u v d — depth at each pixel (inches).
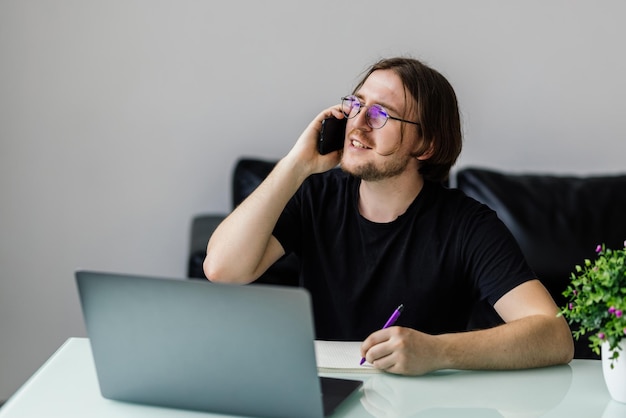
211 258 83.7
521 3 131.8
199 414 60.1
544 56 133.1
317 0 131.0
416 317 84.4
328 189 88.7
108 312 59.4
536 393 64.4
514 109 134.3
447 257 84.0
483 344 68.6
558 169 135.9
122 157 133.6
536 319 72.7
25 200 133.6
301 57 132.3
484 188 122.3
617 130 135.2
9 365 137.0
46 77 130.9
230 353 57.8
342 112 83.9
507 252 82.1
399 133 82.1
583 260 118.6
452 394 63.7
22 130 131.8
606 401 63.1
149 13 130.4
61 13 129.6
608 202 121.9
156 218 135.3
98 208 134.5
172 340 58.7
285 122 133.9
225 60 132.1
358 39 132.1
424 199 85.6
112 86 131.7
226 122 133.6
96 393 63.5
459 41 132.5
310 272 87.6
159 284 57.3
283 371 57.1
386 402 61.8
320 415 57.6
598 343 61.7
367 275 85.0
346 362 69.2
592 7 132.2
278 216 83.7
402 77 83.6
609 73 133.8
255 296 55.4
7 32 129.4
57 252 135.0
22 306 135.9
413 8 131.5
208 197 135.3
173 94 132.5
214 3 130.7
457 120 87.4
